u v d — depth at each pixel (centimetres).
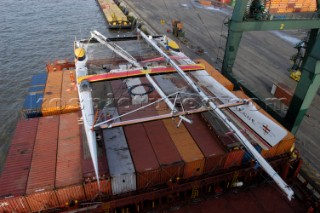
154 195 1571
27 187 1372
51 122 1869
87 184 1406
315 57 1777
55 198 1412
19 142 1677
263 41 4978
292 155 1842
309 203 1705
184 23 5744
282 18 2372
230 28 2442
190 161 1556
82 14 6219
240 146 1642
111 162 1524
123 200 1510
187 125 1867
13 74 3550
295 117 2081
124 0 7444
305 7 2384
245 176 1798
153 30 5216
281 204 1691
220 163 1655
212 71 2748
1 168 2189
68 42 4631
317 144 2341
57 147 1647
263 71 3738
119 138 1709
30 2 6769
